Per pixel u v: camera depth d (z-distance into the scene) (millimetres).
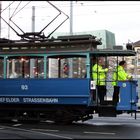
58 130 15266
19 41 18312
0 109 18422
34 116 18031
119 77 16969
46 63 17578
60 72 17391
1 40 18594
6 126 16812
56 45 17547
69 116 17359
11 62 18141
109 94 17047
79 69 17141
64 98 17250
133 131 14852
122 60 17266
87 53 17016
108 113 16891
